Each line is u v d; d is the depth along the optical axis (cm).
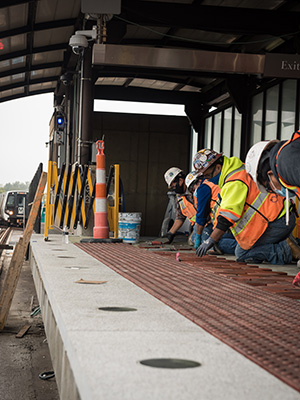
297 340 177
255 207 539
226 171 588
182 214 853
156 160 1822
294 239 605
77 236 939
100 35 1057
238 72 905
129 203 1809
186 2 1189
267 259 560
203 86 1759
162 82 1738
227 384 122
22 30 1354
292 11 1105
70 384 169
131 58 903
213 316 215
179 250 712
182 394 113
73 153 1639
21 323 645
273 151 266
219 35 1366
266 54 900
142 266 419
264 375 131
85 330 175
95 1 912
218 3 1170
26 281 965
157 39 1479
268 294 291
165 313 215
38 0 1180
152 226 1809
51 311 270
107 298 248
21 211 3691
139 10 1089
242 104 1492
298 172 240
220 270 424
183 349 154
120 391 114
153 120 1823
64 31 1480
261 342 171
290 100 1229
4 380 429
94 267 393
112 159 1803
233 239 646
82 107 1270
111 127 1803
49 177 738
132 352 148
